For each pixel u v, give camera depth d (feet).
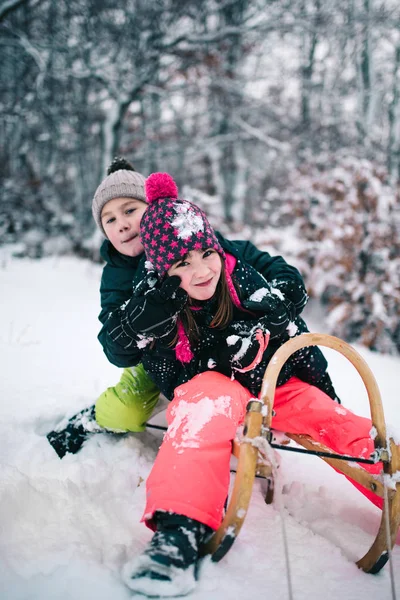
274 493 5.02
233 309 5.23
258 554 4.17
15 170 34.40
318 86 37.19
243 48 32.55
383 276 15.87
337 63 37.01
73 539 4.10
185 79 29.35
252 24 29.12
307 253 17.62
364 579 3.99
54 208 33.68
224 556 4.01
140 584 3.47
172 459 4.02
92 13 27.45
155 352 5.29
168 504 3.77
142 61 26.18
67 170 44.62
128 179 6.52
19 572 3.64
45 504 4.47
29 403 6.79
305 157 22.84
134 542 4.23
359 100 30.96
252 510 4.85
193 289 4.81
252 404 3.90
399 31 33.12
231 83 31.24
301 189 19.39
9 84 29.60
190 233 4.72
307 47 37.19
